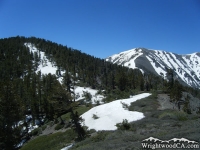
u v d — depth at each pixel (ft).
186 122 77.36
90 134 102.22
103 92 284.41
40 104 227.20
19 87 235.40
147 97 175.94
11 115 90.53
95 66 460.55
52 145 105.60
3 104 88.63
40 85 262.26
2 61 442.09
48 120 202.28
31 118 221.25
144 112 124.47
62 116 183.52
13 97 94.32
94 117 130.00
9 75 355.56
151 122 90.84
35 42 648.38
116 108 141.90
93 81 351.46
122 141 60.59
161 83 379.55
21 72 385.91
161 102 165.37
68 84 205.57
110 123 112.27
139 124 90.74
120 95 210.59
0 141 86.99
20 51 520.01
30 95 220.84
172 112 109.50
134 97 181.37
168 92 215.92
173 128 69.46
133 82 312.09
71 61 481.46
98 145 60.95
